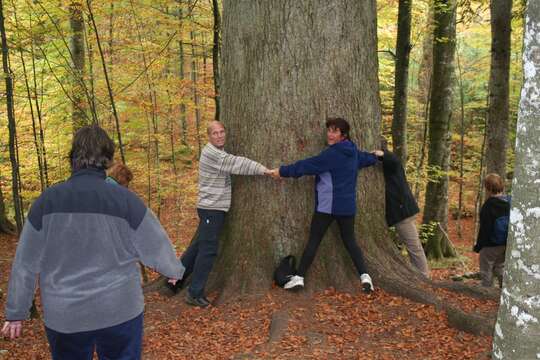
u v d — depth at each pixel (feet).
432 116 33.63
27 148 37.14
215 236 15.89
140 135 41.88
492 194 19.25
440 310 14.49
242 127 16.61
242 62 16.47
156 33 34.76
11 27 25.82
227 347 13.35
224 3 17.12
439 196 35.19
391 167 17.80
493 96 27.48
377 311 14.64
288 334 13.47
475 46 57.31
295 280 15.46
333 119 15.15
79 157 7.87
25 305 7.48
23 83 32.78
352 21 16.21
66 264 7.45
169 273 7.89
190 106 40.22
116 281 7.62
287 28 15.84
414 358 12.25
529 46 6.85
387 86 50.55
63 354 7.77
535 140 6.75
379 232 17.37
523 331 6.93
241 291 16.05
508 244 7.24
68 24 31.32
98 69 34.14
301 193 16.35
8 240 37.93
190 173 49.21
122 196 7.77
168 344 13.76
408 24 29.78
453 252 36.27
